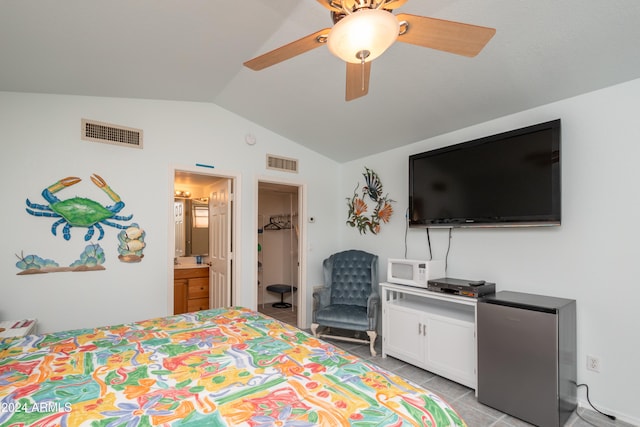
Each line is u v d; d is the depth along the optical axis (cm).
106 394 111
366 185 420
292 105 324
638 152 210
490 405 232
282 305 566
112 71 241
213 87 301
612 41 183
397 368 300
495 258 284
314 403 104
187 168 329
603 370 221
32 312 252
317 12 191
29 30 175
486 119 290
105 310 282
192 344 161
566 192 242
